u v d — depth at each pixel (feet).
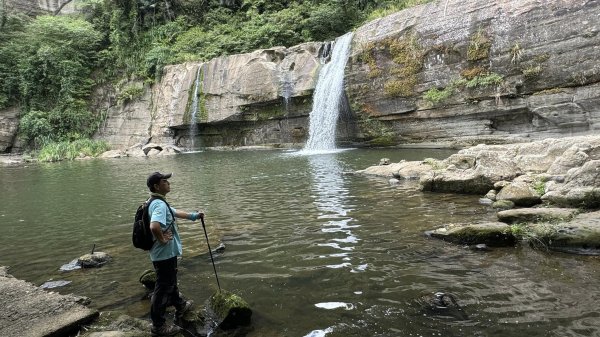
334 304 14.78
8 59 125.18
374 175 43.32
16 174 70.18
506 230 19.86
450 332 12.43
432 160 41.70
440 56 67.36
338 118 81.35
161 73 111.86
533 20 57.93
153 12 132.87
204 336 13.16
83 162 88.53
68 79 120.88
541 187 26.71
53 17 135.23
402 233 22.67
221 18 126.82
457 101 65.77
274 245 22.08
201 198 37.42
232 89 94.12
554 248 18.84
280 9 119.85
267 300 15.46
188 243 23.38
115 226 29.22
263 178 47.24
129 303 16.20
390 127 75.77
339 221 26.02
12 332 13.42
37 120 114.93
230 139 101.09
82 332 13.82
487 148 35.01
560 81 55.88
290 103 88.89
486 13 62.75
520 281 15.65
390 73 73.46
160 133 107.65
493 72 61.77
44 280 19.17
